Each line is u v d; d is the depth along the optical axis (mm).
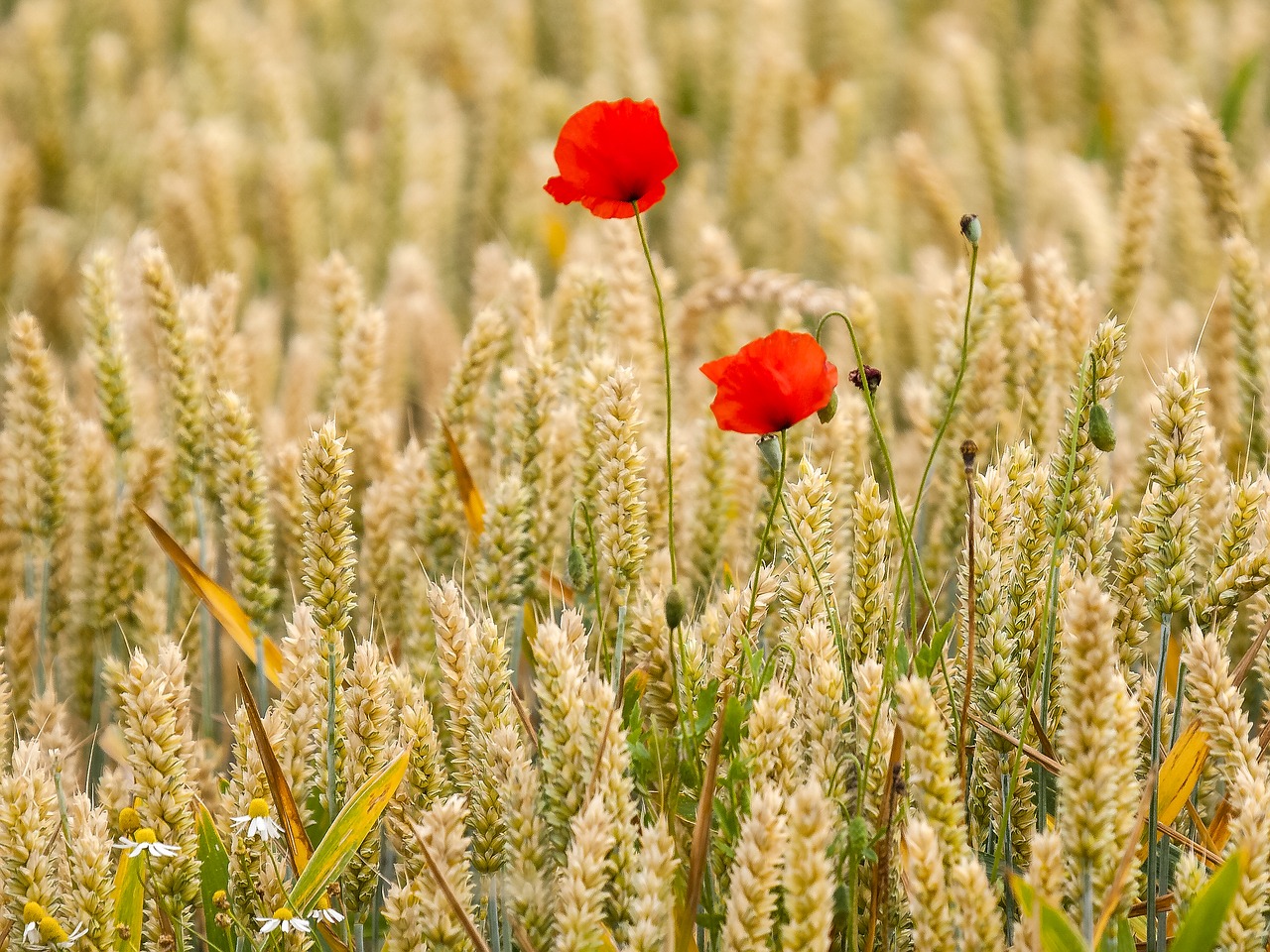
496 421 3037
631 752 2689
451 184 5293
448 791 2750
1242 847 2635
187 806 2721
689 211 4695
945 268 3977
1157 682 2707
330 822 2727
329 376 3336
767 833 2615
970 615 2699
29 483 3021
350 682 2752
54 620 3066
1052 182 4793
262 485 2914
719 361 2680
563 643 2676
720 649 2727
